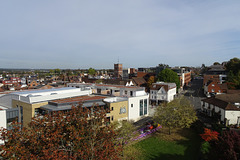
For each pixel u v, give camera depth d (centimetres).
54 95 4362
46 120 1786
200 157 2830
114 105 4481
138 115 5238
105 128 1948
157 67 12212
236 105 5038
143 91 5662
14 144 1458
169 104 4219
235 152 2169
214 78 10175
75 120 1827
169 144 3612
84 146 1562
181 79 10981
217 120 4812
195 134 4075
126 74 15488
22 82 12706
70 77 14538
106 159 1495
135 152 3262
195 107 6606
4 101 4719
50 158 1373
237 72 9619
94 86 6588
